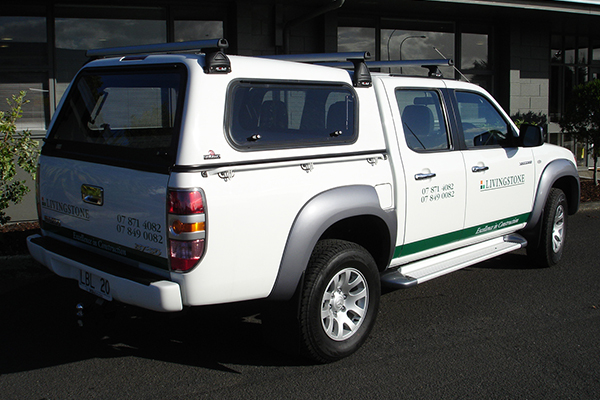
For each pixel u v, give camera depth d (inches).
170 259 122.0
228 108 126.9
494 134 206.7
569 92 538.3
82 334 169.2
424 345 162.1
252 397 132.1
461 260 191.3
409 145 171.5
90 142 146.3
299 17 356.8
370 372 145.1
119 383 138.7
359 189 150.9
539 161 223.1
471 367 148.1
